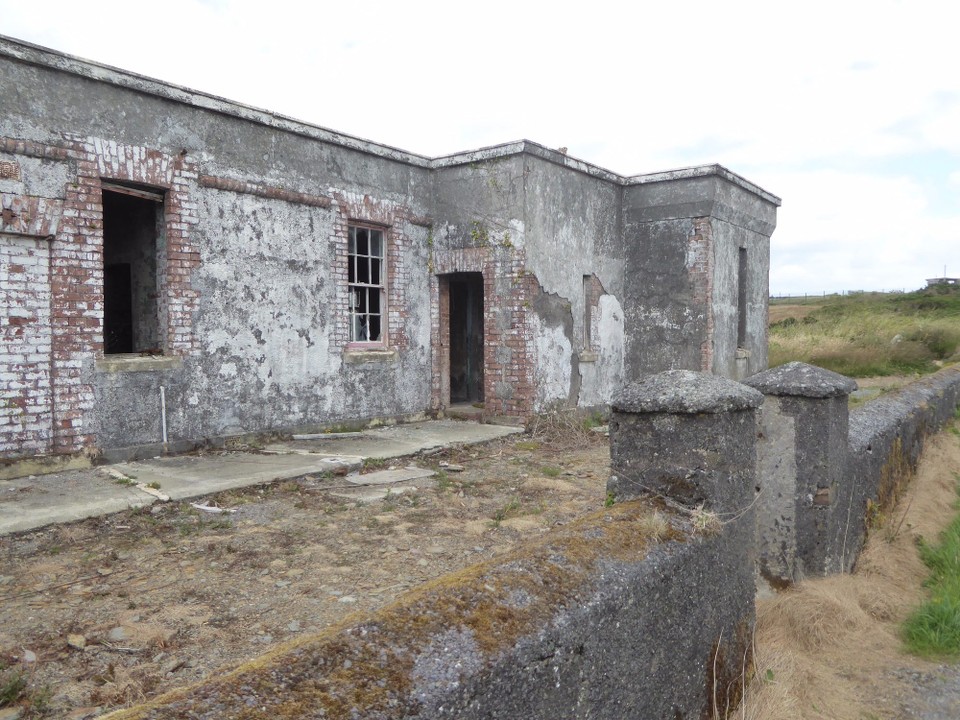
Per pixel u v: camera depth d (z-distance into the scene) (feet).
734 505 10.41
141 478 22.09
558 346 38.01
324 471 24.18
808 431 14.70
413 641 5.56
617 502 10.64
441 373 38.75
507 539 17.80
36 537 16.87
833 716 10.69
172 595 13.53
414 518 19.36
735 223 46.44
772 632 12.66
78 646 11.28
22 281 22.26
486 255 36.40
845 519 15.69
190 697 4.50
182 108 26.43
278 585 14.12
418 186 37.19
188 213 26.68
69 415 23.44
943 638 13.24
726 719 9.90
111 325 31.01
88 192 23.72
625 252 45.06
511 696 5.84
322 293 32.12
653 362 44.39
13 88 21.84
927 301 127.44
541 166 36.42
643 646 8.05
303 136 30.94
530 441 33.06
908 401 25.59
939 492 23.34
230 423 28.48
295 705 4.57
